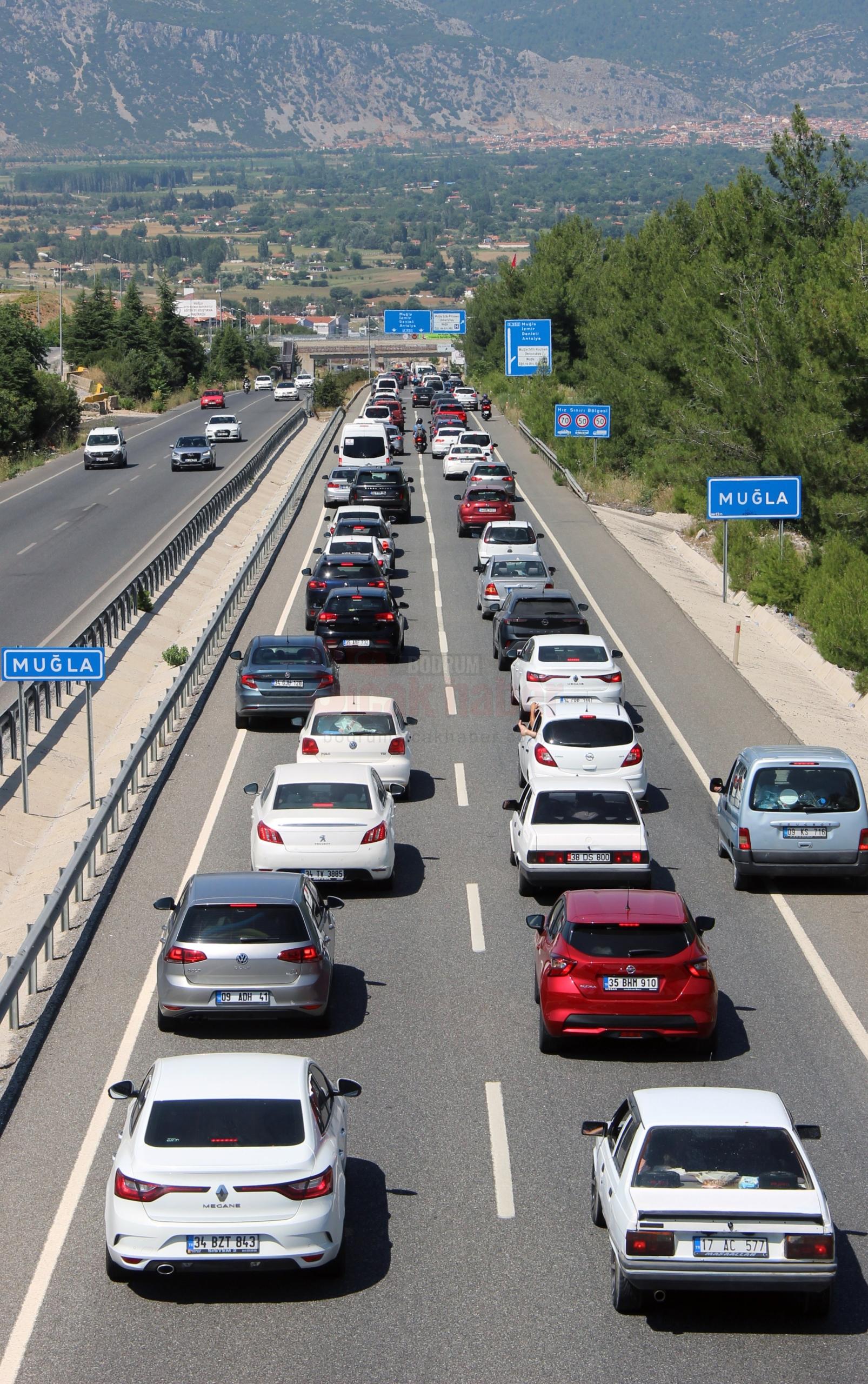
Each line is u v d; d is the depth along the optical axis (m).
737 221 125.06
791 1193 22.64
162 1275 24.95
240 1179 23.02
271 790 46.22
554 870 44.78
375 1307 24.28
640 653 83.62
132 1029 36.12
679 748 65.56
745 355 114.19
